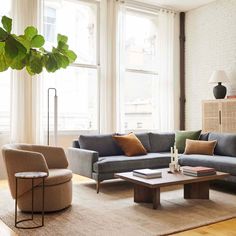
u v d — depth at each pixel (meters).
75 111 5.90
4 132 5.01
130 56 6.57
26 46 1.24
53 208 3.16
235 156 4.70
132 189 4.32
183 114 7.10
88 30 6.09
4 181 4.87
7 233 2.60
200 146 4.94
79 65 5.86
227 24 6.24
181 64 7.11
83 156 4.37
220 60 6.39
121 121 6.14
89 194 4.02
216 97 6.00
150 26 6.88
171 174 3.69
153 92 6.88
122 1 6.18
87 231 2.65
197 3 6.62
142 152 4.93
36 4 5.17
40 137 5.23
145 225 2.80
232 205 3.48
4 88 5.06
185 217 3.04
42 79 5.26
